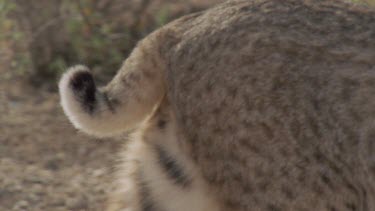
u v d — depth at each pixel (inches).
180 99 373.4
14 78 730.8
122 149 426.9
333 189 353.7
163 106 389.4
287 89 355.3
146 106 393.7
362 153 350.6
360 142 350.0
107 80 722.2
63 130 641.0
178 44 379.9
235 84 360.5
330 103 351.6
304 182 354.0
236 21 370.3
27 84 723.4
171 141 384.2
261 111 356.8
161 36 387.9
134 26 753.6
